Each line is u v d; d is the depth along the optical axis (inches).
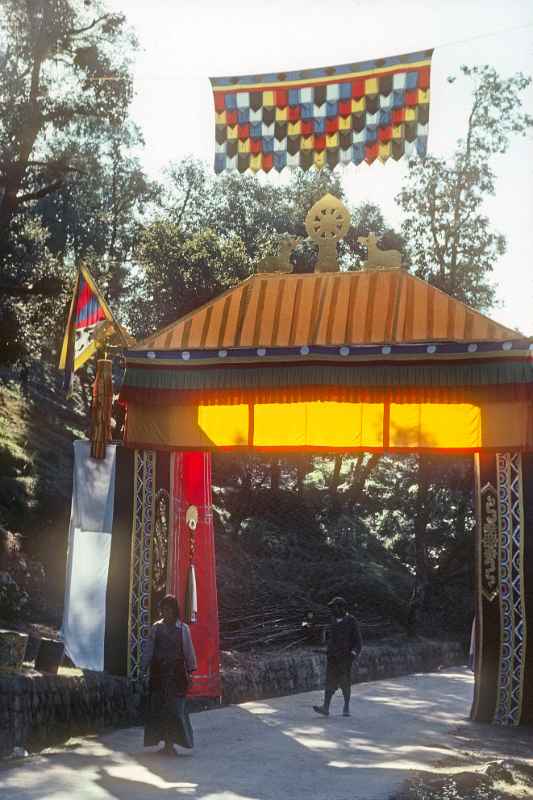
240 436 599.2
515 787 409.4
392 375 569.9
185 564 613.3
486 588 593.0
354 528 1470.2
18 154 1020.5
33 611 744.3
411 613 1221.1
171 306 1403.8
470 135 1350.9
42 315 1080.2
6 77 1011.3
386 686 887.1
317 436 591.8
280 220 1909.4
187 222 1920.5
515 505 586.2
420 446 579.8
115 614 593.6
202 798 354.3
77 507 612.1
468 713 671.8
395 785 392.5
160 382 597.9
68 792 353.1
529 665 583.2
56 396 1405.0
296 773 417.1
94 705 518.9
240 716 609.9
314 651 929.5
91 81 1053.8
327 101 518.6
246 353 588.4
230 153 524.7
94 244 1622.8
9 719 430.6
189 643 451.8
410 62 508.1
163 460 615.2
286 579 1189.7
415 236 1385.3
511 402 565.3
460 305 581.9
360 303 596.1
